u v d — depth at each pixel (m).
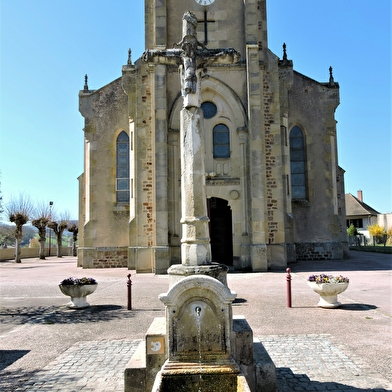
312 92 23.50
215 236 20.02
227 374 4.35
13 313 10.30
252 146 17.98
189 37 5.54
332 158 23.11
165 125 17.88
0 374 5.93
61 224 44.25
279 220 18.70
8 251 39.97
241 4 19.48
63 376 5.79
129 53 22.41
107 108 22.98
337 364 5.98
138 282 15.09
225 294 4.54
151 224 18.62
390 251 31.09
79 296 10.52
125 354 6.72
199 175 5.30
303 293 11.88
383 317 8.89
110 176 22.53
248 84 18.28
